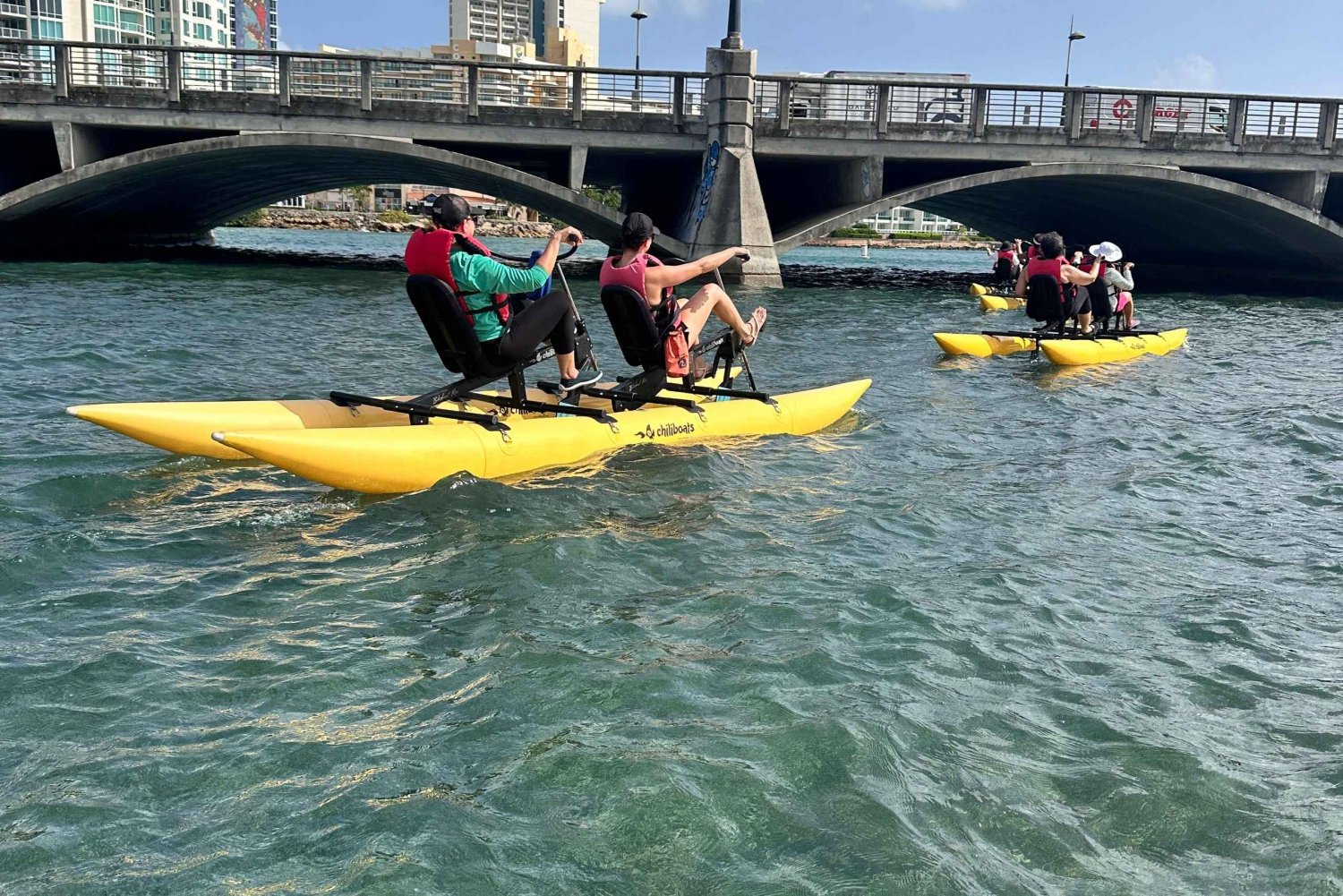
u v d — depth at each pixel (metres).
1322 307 25.95
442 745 3.76
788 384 11.71
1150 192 31.45
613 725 3.94
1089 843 3.38
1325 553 6.34
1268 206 29.81
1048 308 13.89
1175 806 3.59
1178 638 5.02
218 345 13.31
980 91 28.80
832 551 5.99
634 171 36.25
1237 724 4.19
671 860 3.19
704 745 3.81
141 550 5.62
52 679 4.15
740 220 27.72
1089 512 7.04
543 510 6.45
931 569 5.79
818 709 4.11
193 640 4.57
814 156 28.94
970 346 14.01
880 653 4.67
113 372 10.88
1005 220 41.62
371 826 3.28
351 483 6.50
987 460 8.38
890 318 20.19
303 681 4.21
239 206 41.25
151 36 97.81
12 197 25.83
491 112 27.34
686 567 5.63
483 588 5.24
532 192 28.23
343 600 5.06
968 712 4.18
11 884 2.96
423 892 2.99
